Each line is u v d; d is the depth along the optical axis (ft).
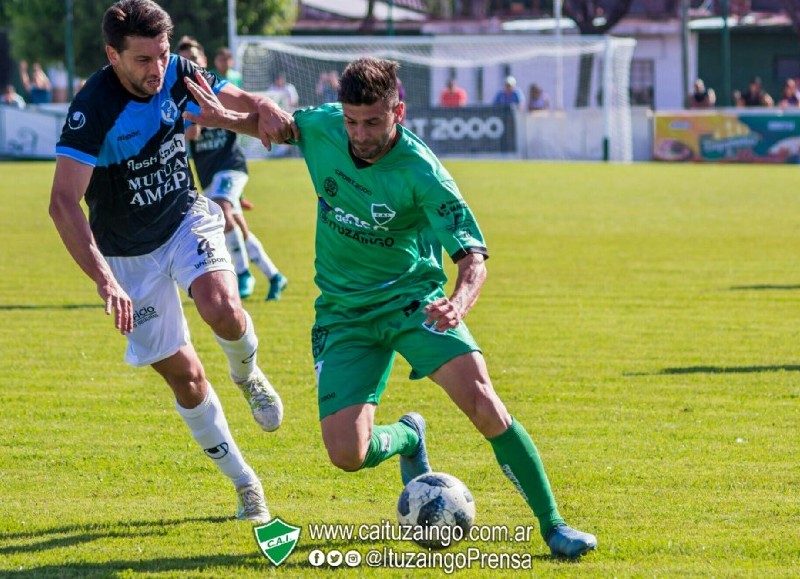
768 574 42.42
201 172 107.96
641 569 43.09
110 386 75.51
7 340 90.12
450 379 44.37
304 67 346.95
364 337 46.70
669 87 446.19
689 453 59.57
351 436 45.27
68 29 345.10
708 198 218.38
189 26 376.89
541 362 82.69
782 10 458.50
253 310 104.27
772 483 54.24
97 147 48.21
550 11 444.55
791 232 165.99
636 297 111.86
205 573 43.14
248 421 67.00
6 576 42.47
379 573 43.34
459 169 286.25
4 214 183.52
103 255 51.21
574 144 327.47
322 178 46.11
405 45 360.69
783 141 315.58
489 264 135.85
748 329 94.84
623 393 73.20
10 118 314.76
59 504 51.83
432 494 44.04
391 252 46.29
